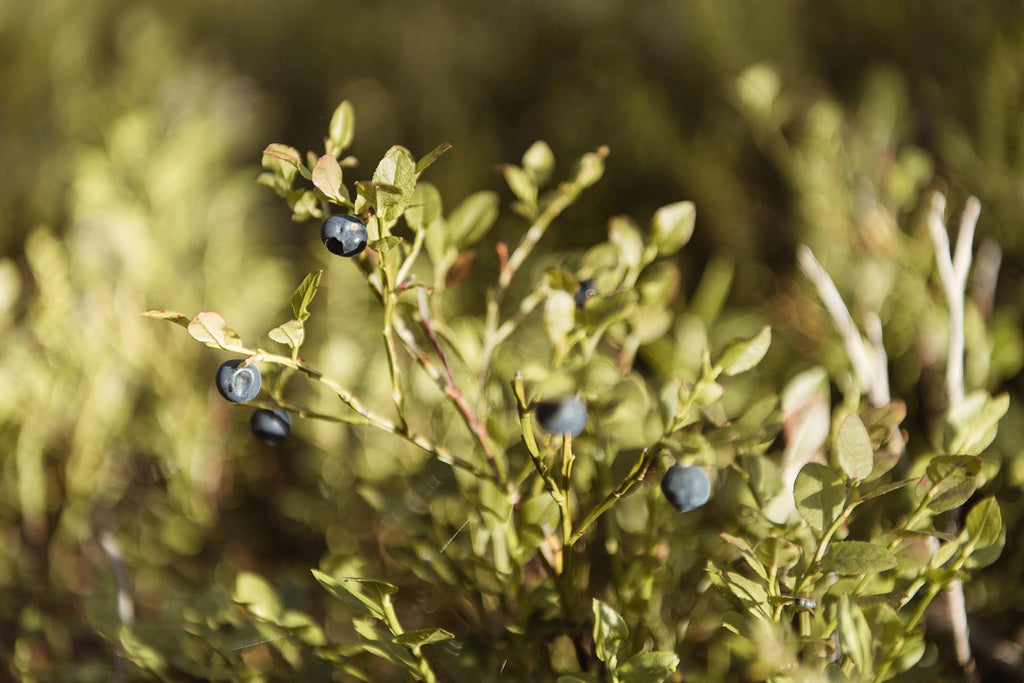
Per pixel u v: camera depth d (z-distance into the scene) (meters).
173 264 0.85
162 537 0.65
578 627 0.52
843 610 0.48
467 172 1.11
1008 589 0.57
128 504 0.73
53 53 1.29
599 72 1.30
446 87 1.32
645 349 0.62
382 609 0.50
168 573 0.66
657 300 0.54
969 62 0.95
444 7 1.50
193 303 0.84
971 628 0.56
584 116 1.18
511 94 1.37
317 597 0.64
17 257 0.97
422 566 0.53
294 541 0.70
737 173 1.04
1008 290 0.73
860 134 0.84
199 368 0.80
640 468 0.49
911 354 0.66
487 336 0.54
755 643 0.49
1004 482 0.58
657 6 1.33
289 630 0.52
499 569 0.54
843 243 0.77
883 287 0.70
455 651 0.52
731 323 0.75
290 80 1.52
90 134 1.09
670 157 1.04
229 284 0.87
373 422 0.50
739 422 0.50
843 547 0.48
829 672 0.48
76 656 0.61
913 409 0.64
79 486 0.68
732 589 0.49
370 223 0.48
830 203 0.79
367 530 0.65
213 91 1.30
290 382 0.78
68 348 0.72
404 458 0.64
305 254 1.00
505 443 0.55
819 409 0.53
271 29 1.61
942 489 0.48
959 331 0.57
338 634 0.61
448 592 0.55
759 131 0.89
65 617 0.63
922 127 0.94
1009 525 0.58
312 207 0.51
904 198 0.69
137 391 0.77
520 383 0.49
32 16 1.33
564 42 1.40
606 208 1.04
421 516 0.58
